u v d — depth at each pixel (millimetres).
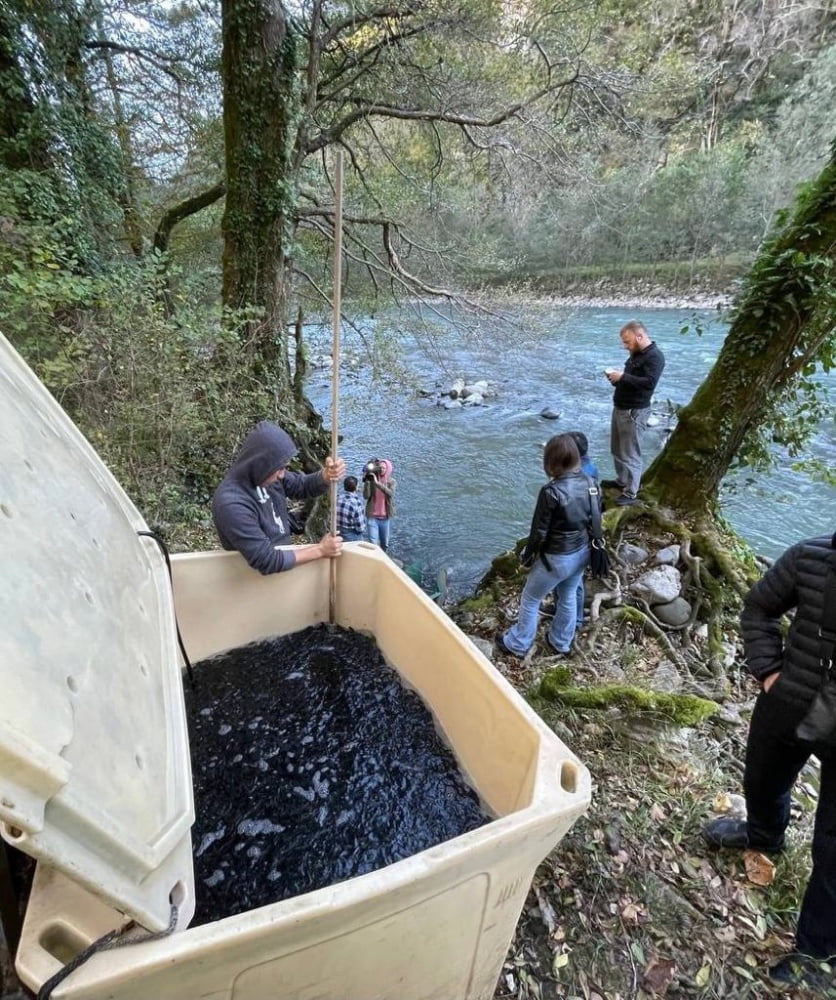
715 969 1567
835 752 1395
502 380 11422
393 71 6840
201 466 4598
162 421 3861
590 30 6773
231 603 2002
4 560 733
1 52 5164
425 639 1779
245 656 2023
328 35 6348
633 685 2906
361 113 6875
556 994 1490
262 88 5492
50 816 577
